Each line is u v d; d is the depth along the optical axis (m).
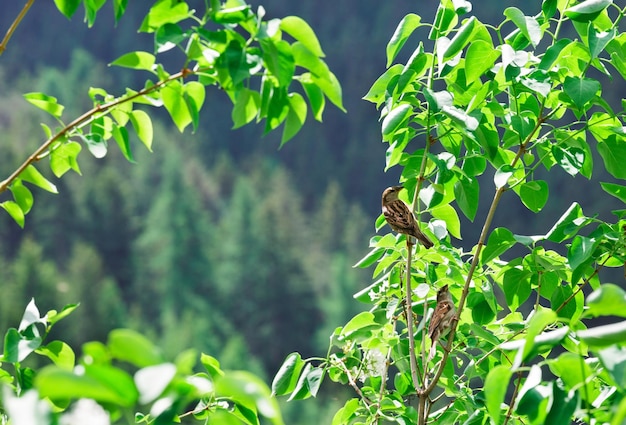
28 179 4.97
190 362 2.30
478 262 6.28
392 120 5.18
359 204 139.75
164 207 119.44
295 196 134.00
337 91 4.07
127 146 4.96
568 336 5.14
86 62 163.75
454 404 5.98
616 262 5.91
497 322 6.30
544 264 5.81
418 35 135.12
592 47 5.11
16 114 129.75
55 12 179.38
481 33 5.39
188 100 4.54
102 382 2.21
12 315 76.94
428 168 6.08
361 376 6.15
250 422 4.39
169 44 4.12
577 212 5.78
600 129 5.82
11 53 175.00
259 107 4.24
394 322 6.23
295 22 3.94
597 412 3.59
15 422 2.14
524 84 5.25
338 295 103.94
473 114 5.63
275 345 106.88
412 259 6.17
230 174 144.00
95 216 116.12
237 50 3.95
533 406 3.71
